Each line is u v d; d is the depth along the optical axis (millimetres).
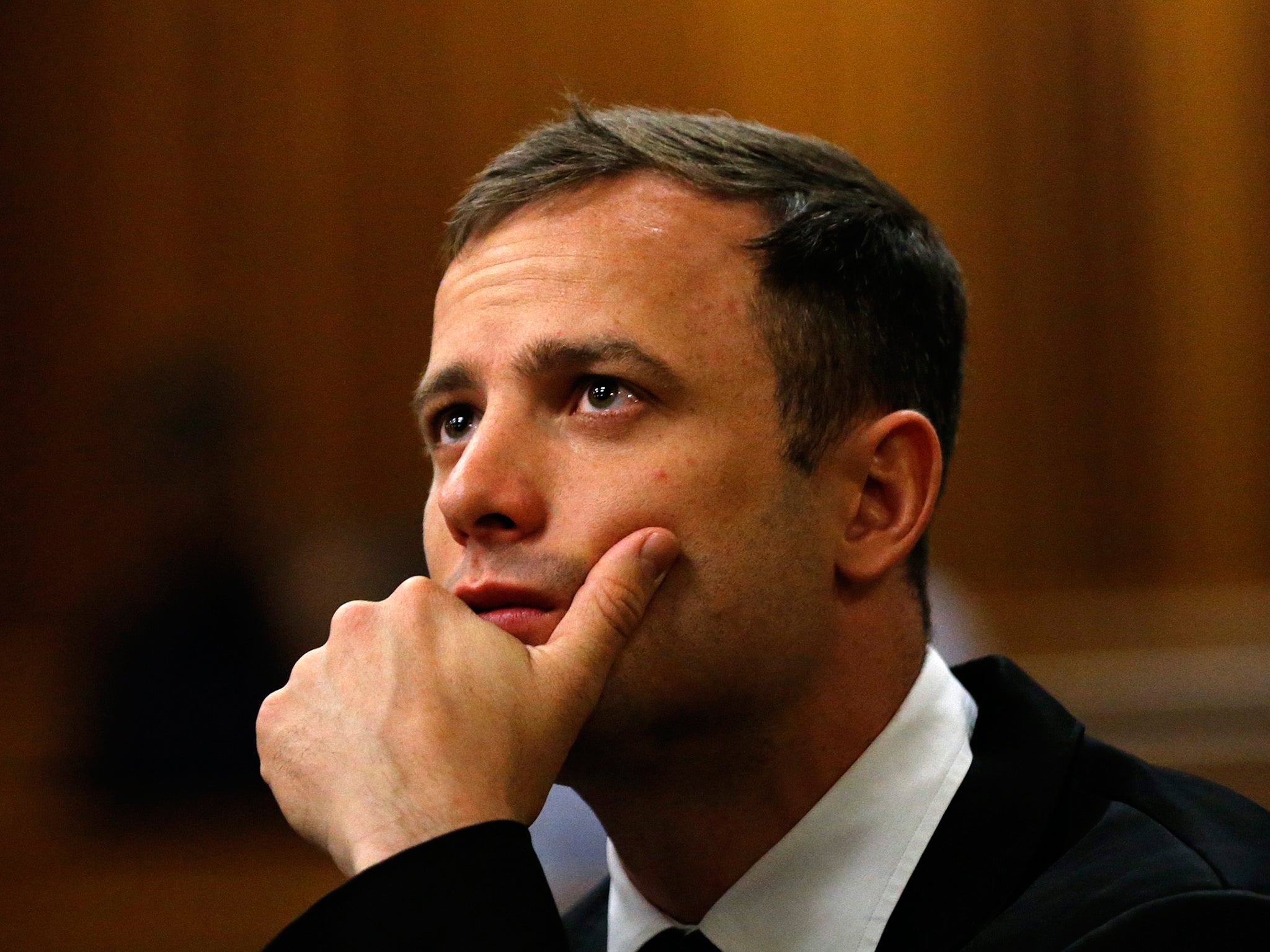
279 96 16734
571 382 3846
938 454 4180
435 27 16453
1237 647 14094
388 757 3389
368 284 16547
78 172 16938
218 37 16812
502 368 3859
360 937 3109
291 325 16625
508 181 4094
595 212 3949
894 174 15344
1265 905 3355
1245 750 13523
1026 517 14984
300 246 16641
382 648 3562
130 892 10336
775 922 3986
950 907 3846
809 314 4000
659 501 3730
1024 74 15148
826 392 3998
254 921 10070
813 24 15562
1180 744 13695
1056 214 15039
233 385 12531
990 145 15188
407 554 11891
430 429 4188
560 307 3820
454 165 16375
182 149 16828
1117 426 14867
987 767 4102
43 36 16984
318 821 3414
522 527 3748
